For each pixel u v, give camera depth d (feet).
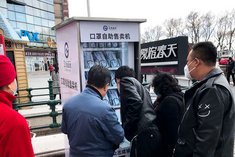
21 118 4.14
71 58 9.70
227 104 5.08
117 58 10.16
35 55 115.34
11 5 101.30
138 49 9.91
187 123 5.49
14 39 24.02
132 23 9.60
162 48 12.62
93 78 6.36
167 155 7.20
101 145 6.06
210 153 4.91
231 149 5.37
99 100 6.21
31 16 114.62
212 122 4.89
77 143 6.11
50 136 14.21
